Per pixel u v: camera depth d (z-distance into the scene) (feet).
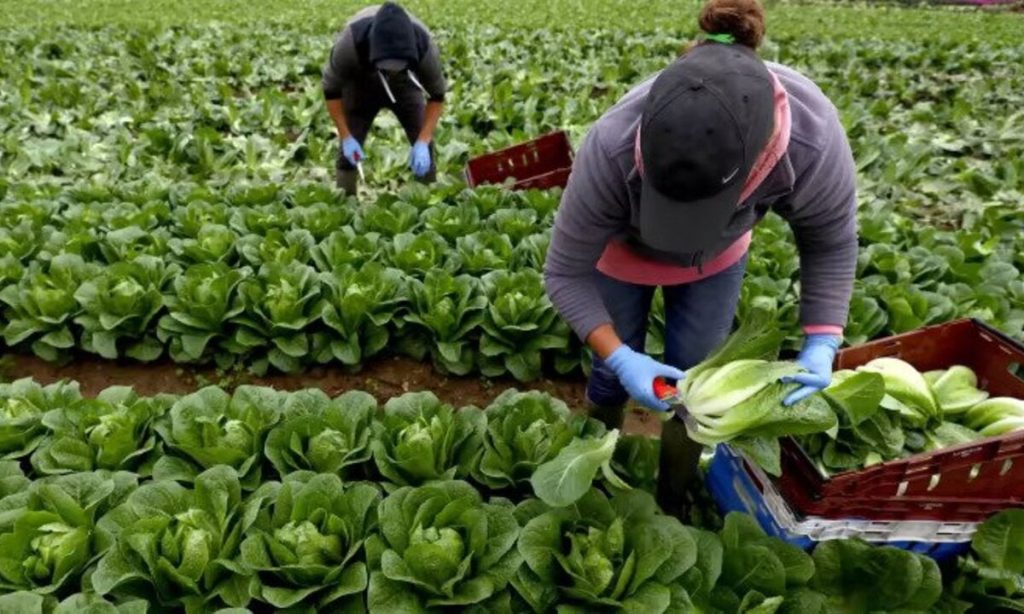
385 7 15.37
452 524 8.28
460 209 16.46
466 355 13.47
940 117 27.37
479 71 31.99
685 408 7.70
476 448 9.86
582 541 7.96
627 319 9.24
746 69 5.63
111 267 13.48
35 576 7.92
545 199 16.85
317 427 9.64
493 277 13.84
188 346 12.89
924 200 20.47
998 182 20.25
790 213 7.25
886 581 8.10
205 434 9.48
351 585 7.82
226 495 8.39
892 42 42.19
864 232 16.12
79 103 26.66
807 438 8.47
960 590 8.81
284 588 7.82
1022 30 53.21
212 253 14.62
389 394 13.46
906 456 8.52
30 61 31.89
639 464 10.20
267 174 21.26
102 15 51.29
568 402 13.41
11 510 8.36
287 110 25.70
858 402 8.04
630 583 7.77
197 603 7.75
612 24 48.44
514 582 7.86
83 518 8.32
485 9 57.88
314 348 13.38
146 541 7.72
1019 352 9.23
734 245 8.52
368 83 17.10
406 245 14.90
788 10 63.87
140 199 17.20
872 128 26.02
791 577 8.12
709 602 7.97
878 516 8.30
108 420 9.65
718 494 10.23
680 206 5.80
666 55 40.29
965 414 9.23
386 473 9.23
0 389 10.55
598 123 6.97
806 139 6.50
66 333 13.25
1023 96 30.68
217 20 47.55
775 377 7.21
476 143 23.38
